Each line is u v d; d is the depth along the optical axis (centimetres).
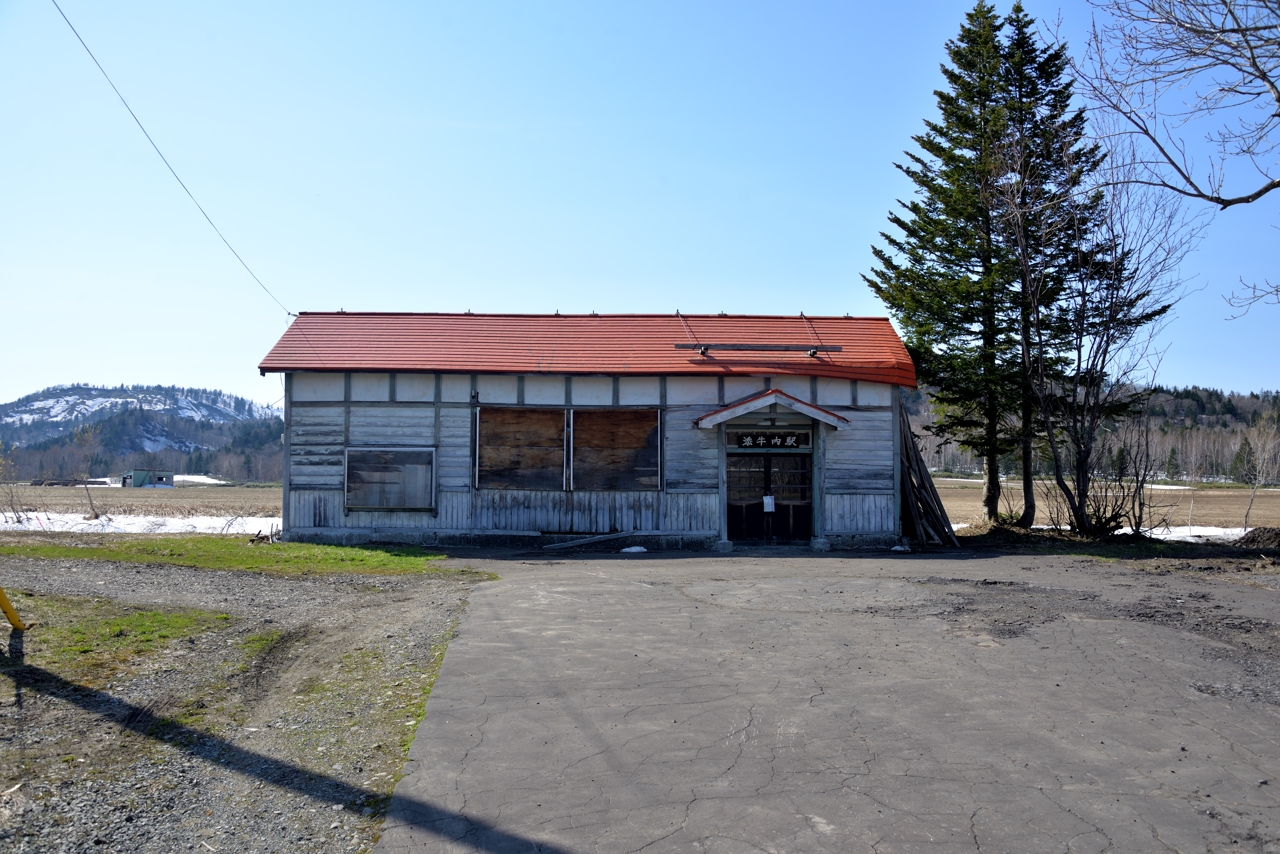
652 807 488
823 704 661
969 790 505
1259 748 569
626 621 966
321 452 1936
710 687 706
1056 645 840
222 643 833
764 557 1728
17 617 814
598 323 2200
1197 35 1035
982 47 2234
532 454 1941
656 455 1942
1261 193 1084
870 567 1501
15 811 471
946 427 2328
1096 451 2186
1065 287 2097
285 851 443
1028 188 2055
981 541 2055
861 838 448
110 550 1499
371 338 2050
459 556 1689
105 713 626
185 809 489
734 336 2131
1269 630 905
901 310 2345
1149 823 462
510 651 822
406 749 576
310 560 1473
